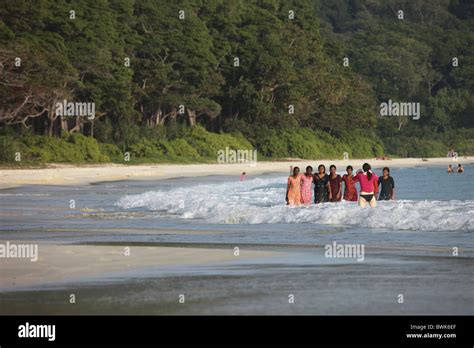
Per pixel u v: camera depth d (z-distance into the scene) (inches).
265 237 1327.5
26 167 4530.0
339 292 828.0
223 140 6432.1
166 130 6284.5
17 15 5275.6
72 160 5093.5
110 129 5792.3
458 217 1414.9
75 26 5487.2
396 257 1071.6
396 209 1547.7
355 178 1760.6
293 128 7317.9
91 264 1014.4
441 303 776.3
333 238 1293.1
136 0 6333.7
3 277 917.8
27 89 4894.2
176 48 6314.0
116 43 5871.1
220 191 2657.5
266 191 2694.4
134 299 796.0
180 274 940.0
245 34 7081.7
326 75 7795.3
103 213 1893.5
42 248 1177.4
